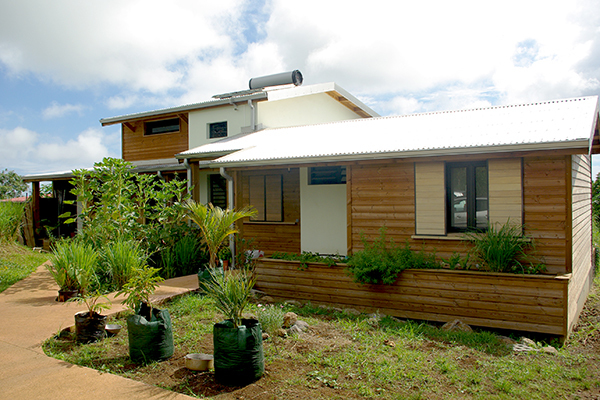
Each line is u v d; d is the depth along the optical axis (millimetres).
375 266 6918
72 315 5910
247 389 3699
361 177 7953
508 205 6574
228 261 9680
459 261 6902
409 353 4742
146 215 9984
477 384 3984
